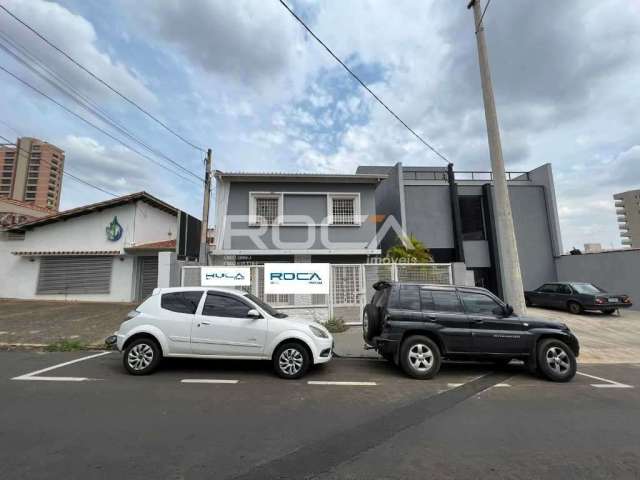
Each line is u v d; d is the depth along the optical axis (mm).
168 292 6137
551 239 18047
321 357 5891
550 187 18188
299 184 14242
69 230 17031
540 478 2877
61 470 2869
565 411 4461
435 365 5918
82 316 11664
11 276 16656
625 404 4750
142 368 5738
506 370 6559
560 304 14414
